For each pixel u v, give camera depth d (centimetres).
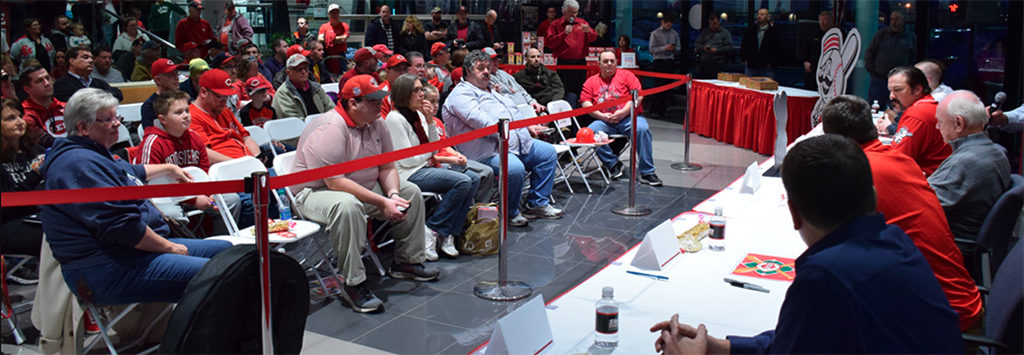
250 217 470
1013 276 240
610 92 728
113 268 295
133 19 757
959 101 351
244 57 635
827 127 316
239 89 628
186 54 768
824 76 844
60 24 697
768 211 411
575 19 1025
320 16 996
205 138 484
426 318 383
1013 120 521
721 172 783
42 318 320
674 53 1182
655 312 262
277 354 279
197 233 452
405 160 489
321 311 392
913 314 164
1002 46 648
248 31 862
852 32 758
